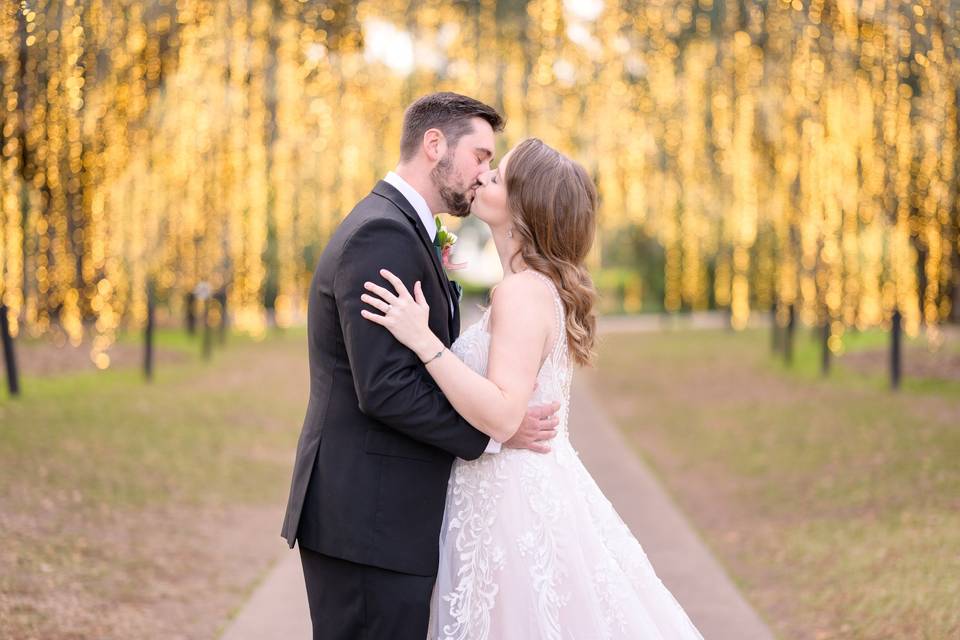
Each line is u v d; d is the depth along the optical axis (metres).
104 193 6.57
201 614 4.07
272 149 8.12
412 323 2.28
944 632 3.66
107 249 7.06
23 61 4.74
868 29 6.05
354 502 2.37
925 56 5.45
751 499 6.16
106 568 4.45
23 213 6.72
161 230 9.29
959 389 9.26
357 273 2.31
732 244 12.66
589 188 2.60
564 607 2.50
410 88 8.08
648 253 21.50
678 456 7.77
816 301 9.20
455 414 2.33
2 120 4.87
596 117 8.09
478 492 2.51
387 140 8.79
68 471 6.04
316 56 6.61
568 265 2.54
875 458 6.72
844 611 4.06
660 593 2.70
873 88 6.50
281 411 9.54
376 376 2.27
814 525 5.41
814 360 13.00
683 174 9.37
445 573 2.53
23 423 7.36
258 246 10.48
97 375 10.52
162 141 8.02
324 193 10.01
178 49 6.16
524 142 2.60
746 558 4.98
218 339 15.78
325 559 2.43
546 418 2.54
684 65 8.02
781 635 3.90
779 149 8.70
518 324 2.45
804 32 6.20
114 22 5.43
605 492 6.54
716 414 9.54
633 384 12.59
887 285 8.88
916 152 6.72
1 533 4.64
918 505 5.48
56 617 3.78
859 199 7.80
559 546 2.51
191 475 6.47
